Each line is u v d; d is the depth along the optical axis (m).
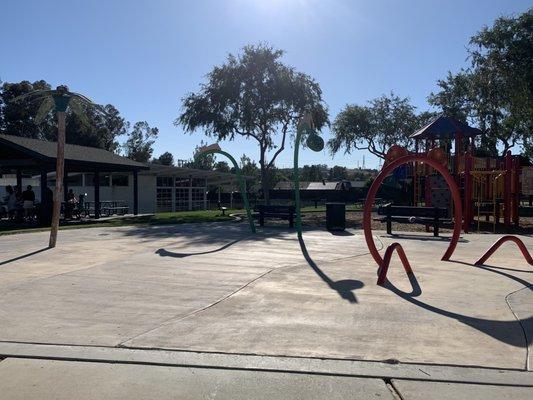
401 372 4.94
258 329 6.16
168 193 41.53
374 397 4.46
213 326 6.25
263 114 31.83
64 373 4.93
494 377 4.84
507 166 19.36
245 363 5.14
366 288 8.26
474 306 7.21
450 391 4.57
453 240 11.12
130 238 14.87
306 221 22.75
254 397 4.44
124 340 5.75
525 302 7.44
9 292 7.86
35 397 4.44
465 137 26.00
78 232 16.84
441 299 7.59
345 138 49.91
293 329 6.17
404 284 8.57
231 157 17.05
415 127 48.12
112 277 8.95
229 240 14.34
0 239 14.59
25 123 56.44
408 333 6.05
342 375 4.89
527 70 25.98
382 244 13.60
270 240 14.36
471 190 19.12
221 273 9.33
